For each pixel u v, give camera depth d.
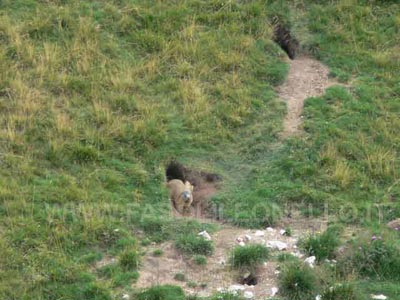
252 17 49.44
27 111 41.28
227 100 44.16
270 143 41.97
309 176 39.56
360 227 37.00
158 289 31.95
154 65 45.38
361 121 43.03
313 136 41.91
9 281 32.53
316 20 49.88
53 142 39.50
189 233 36.12
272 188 38.94
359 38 48.91
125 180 38.84
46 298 32.12
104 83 43.84
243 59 46.56
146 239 35.75
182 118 42.81
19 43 45.16
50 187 37.47
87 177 38.47
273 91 45.41
